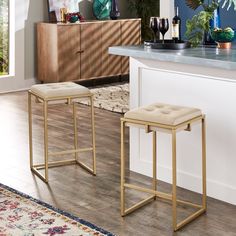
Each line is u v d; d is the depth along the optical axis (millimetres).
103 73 10750
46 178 6152
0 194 5887
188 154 5918
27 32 10305
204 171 5488
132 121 5297
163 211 5539
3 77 10109
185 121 5234
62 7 10570
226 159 5672
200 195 5855
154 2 11602
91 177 6301
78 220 5379
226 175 5688
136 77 6191
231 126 5598
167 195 5309
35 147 7195
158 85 6055
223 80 5582
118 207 5629
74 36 10203
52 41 10055
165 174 6129
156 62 6008
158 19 6098
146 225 5305
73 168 6551
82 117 8555
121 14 11789
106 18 11258
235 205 5648
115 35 10859
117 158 6840
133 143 6371
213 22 6297
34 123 8203
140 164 6352
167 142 6070
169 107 5434
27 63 10391
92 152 6520
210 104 5707
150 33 11680
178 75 5891
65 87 6254
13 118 8438
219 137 5688
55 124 8180
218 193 5750
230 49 6023
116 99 9570
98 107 9086
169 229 5238
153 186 5754
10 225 5309
